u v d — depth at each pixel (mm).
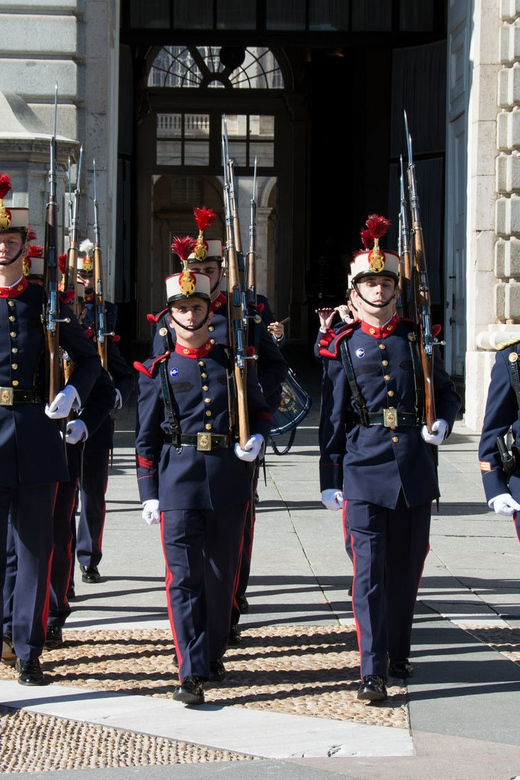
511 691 6328
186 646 6133
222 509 6359
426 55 22875
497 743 5578
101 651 6980
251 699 6156
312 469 13914
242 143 41938
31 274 7746
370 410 6539
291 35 23453
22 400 6477
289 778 5145
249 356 6543
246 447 6367
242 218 50250
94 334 8773
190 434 6402
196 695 5977
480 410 17062
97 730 5707
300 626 7516
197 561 6289
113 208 18875
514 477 6328
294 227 40094
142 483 6504
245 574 7684
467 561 9375
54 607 7074
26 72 17234
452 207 18891
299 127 40188
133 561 9266
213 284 7219
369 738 5617
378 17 23094
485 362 16938
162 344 6621
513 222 16859
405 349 6609
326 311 8531
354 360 6582
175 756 5391
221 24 23500
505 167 16891
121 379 8969
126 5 23609
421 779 5152
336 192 32094
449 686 6402
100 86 17516
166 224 52781
